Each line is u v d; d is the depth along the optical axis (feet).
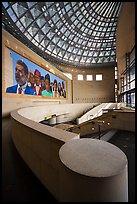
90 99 103.50
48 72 59.36
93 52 102.68
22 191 6.46
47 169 6.63
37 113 36.68
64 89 82.89
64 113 64.03
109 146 6.34
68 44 88.74
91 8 73.05
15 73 35.40
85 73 105.50
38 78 49.85
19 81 37.29
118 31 44.29
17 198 6.05
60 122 64.08
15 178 7.42
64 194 4.84
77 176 4.30
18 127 10.37
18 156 9.87
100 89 105.29
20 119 11.37
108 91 105.09
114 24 85.20
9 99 32.01
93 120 19.94
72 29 80.79
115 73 106.42
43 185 6.89
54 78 66.74
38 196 6.16
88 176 4.15
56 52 86.84
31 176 7.61
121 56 63.05
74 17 74.43
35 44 68.54
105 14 78.79
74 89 101.04
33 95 45.78
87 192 4.20
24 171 8.09
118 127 20.72
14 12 47.47
